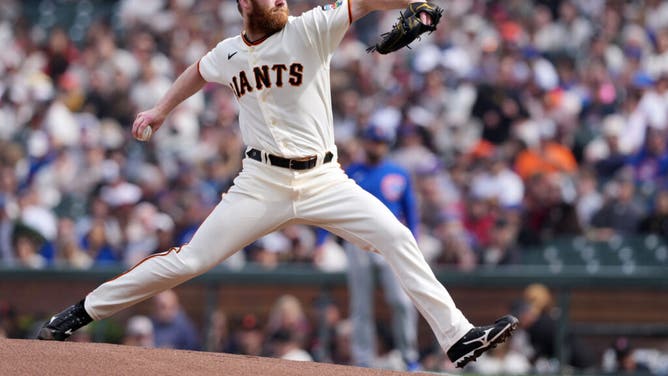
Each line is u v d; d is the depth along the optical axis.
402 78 51.44
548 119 46.53
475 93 47.28
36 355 16.81
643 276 32.62
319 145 17.47
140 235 40.25
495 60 50.16
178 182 43.69
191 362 17.14
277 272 34.53
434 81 48.88
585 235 38.94
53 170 47.91
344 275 34.03
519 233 38.75
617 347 32.56
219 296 34.88
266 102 17.34
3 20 64.88
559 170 43.22
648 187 42.03
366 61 53.12
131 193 44.06
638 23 53.72
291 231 37.72
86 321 18.73
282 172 17.41
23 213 41.91
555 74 49.78
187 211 39.53
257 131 17.55
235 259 36.88
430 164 44.31
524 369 32.12
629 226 39.00
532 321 32.59
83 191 47.25
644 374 31.84
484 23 54.16
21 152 49.78
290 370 17.12
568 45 53.28
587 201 41.69
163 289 18.39
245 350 33.56
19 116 53.69
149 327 33.72
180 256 17.94
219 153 44.78
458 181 42.91
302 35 17.03
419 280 17.48
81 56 57.62
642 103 46.00
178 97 18.50
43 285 36.22
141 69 53.78
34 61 57.34
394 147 46.16
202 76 18.19
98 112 52.41
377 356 33.19
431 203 40.25
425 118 47.28
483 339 17.41
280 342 32.44
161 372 16.39
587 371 32.41
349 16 16.97
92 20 64.81
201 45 57.09
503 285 33.41
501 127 46.12
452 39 52.69
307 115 17.33
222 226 17.70
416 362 30.81
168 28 58.38
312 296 34.31
